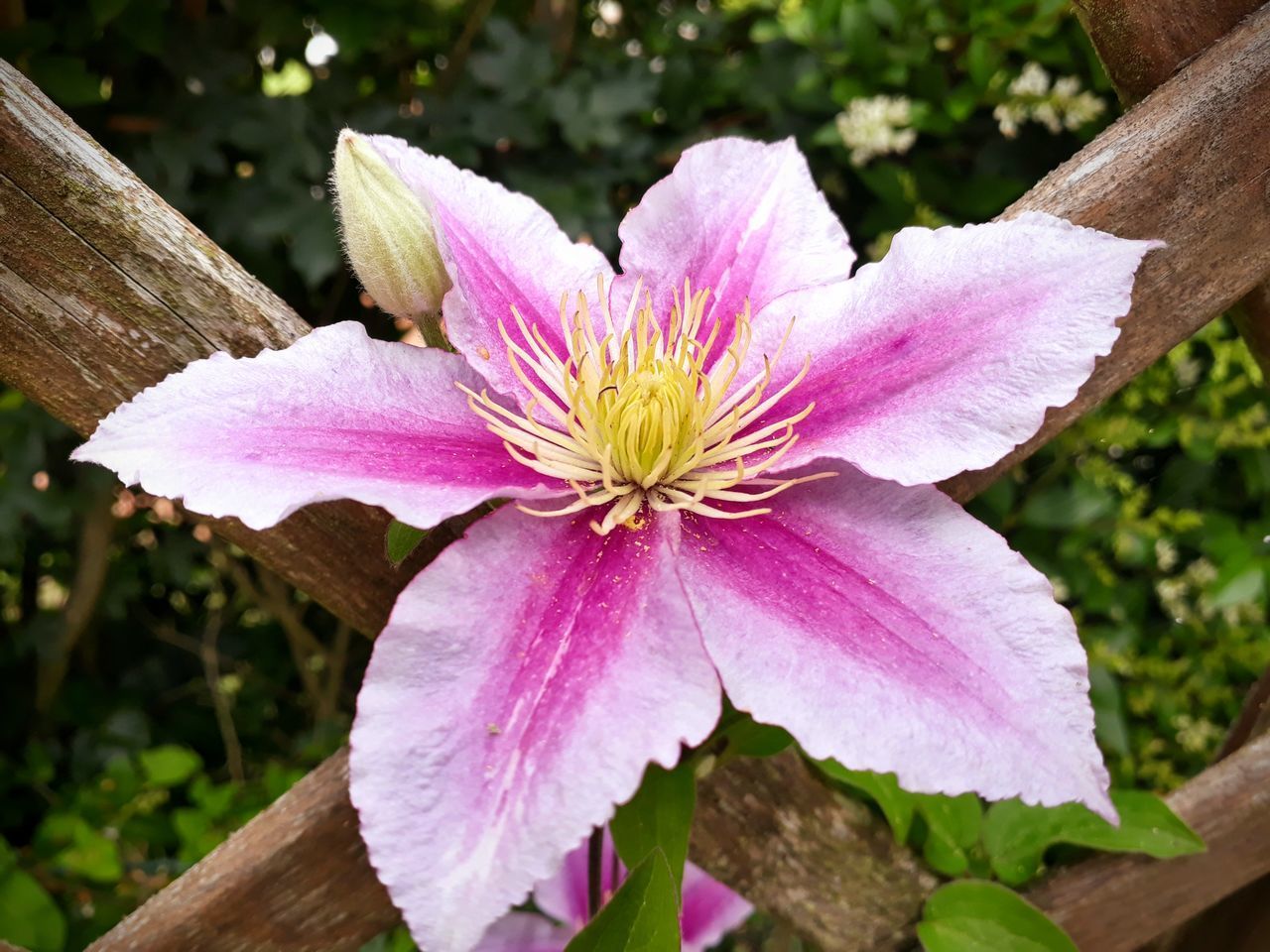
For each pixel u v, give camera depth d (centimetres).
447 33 39
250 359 12
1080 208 15
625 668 11
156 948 17
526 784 10
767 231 15
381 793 10
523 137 36
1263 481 35
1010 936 18
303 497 11
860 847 19
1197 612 37
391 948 30
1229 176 15
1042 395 12
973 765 11
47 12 33
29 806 44
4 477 36
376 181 13
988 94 32
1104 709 30
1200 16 15
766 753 15
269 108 34
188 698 48
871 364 13
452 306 13
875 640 12
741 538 13
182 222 15
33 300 14
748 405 13
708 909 25
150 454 12
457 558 12
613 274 15
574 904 24
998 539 12
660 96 37
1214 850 20
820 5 33
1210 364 35
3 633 45
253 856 17
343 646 46
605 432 13
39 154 14
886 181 33
